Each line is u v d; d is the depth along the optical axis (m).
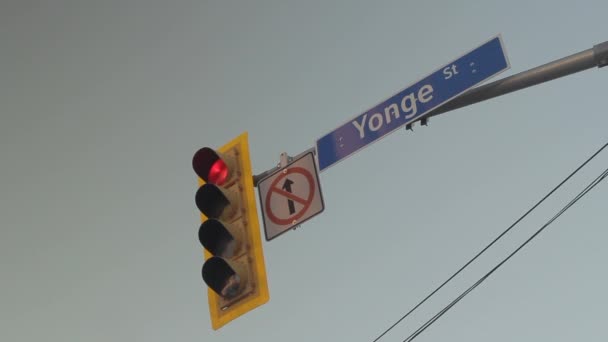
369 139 6.91
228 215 6.85
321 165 7.15
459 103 6.44
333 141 7.20
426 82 6.68
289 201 7.25
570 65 5.83
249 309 6.29
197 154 7.18
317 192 7.07
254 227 6.64
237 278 6.39
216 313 6.54
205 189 6.88
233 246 6.61
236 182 7.03
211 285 6.52
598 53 5.71
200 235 6.70
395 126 6.75
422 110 6.59
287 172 7.42
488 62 6.27
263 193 7.50
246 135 7.29
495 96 6.28
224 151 7.34
